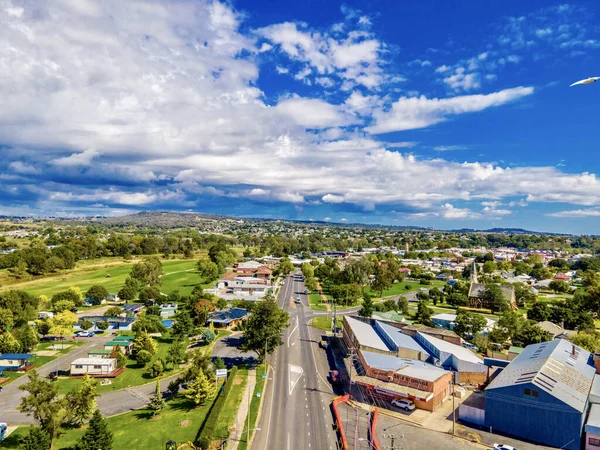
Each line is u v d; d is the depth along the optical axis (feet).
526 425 247.70
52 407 229.45
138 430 249.34
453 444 237.45
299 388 317.22
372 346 352.28
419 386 289.74
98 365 341.21
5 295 489.26
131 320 493.77
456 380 330.34
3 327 426.51
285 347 420.77
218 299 568.41
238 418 264.11
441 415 276.62
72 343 422.41
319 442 236.43
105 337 446.60
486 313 629.51
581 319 518.78
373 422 258.78
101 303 603.67
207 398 295.69
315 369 360.69
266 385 321.32
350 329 411.75
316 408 282.56
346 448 226.38
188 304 568.41
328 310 608.19
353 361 359.05
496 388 259.80
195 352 332.60
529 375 265.54
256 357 387.14
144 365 369.71
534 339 433.48
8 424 256.11
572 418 234.99
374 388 302.86
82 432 247.70
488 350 419.13
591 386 272.92
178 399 298.56
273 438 239.91
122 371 354.54
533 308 562.66
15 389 307.78
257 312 362.74
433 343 363.97
